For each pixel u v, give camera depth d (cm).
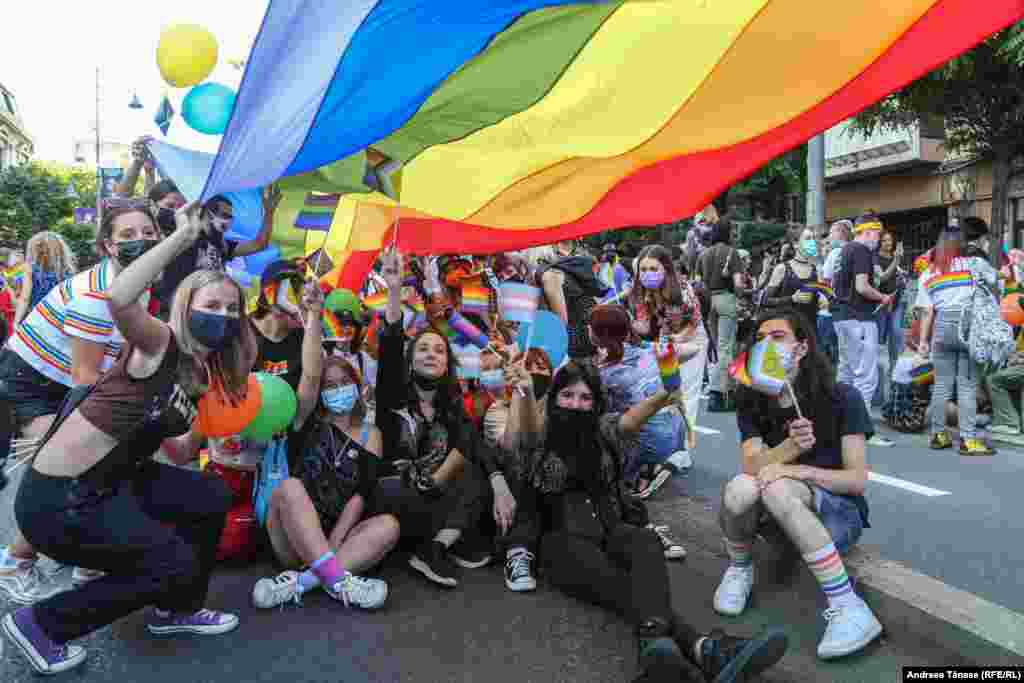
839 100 351
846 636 302
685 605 354
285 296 392
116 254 324
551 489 372
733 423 775
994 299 623
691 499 508
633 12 295
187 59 297
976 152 1256
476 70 317
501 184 437
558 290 546
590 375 373
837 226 912
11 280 985
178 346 284
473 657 307
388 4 263
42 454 277
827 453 340
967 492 524
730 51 317
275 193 454
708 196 451
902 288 903
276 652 311
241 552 395
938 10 294
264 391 345
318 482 375
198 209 279
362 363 475
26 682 285
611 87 339
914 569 377
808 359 339
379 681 289
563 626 335
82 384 312
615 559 336
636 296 546
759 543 408
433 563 380
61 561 285
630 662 303
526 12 283
